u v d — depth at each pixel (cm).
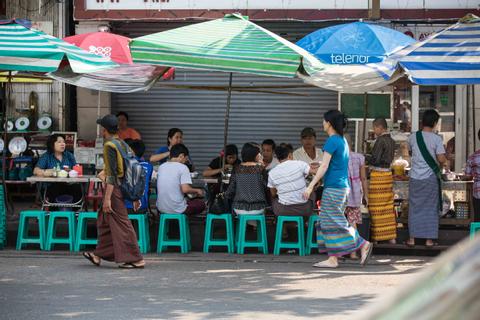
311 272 1111
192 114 2009
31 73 1539
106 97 1945
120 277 1045
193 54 1187
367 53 1505
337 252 1138
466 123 1877
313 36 1562
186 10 1853
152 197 1591
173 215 1292
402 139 1767
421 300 101
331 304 874
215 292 944
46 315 791
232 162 1538
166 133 2012
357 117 1716
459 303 98
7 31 1253
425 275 104
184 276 1062
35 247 1359
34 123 1934
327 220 1138
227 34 1240
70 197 1356
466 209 1349
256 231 1462
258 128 2009
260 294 935
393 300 103
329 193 1129
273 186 1273
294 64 1178
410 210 1290
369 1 1834
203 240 1425
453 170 1889
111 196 1102
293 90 1997
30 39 1238
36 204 1425
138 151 1316
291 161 1272
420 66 1184
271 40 1213
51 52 1215
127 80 1431
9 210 1720
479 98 1875
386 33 1561
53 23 1927
